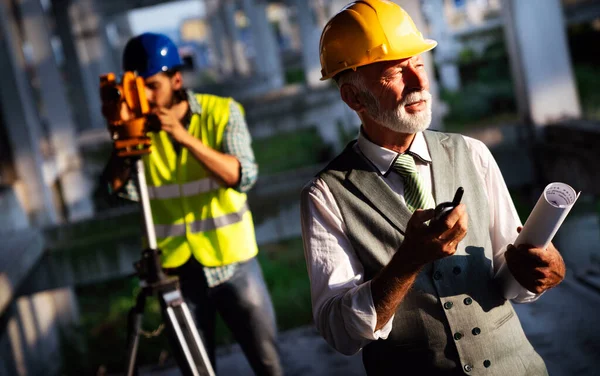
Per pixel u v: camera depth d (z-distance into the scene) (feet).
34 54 36.19
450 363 5.73
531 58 21.56
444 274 5.74
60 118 35.65
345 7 5.99
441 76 54.65
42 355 19.39
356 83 5.77
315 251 5.87
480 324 5.76
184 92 9.70
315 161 42.50
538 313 13.87
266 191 19.94
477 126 37.45
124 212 19.99
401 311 5.80
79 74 65.21
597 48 58.08
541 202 5.37
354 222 5.84
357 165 5.97
